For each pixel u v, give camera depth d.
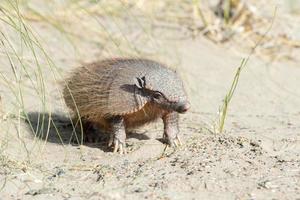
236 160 11.90
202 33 21.53
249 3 23.03
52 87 16.44
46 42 18.23
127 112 12.95
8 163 11.94
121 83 13.02
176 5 22.86
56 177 11.45
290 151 12.72
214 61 19.98
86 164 12.15
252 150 12.57
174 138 13.24
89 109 13.45
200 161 11.84
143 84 12.84
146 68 13.22
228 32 21.78
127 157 12.69
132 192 10.56
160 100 12.82
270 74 19.72
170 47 20.31
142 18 21.61
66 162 12.31
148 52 19.47
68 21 20.19
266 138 13.51
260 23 22.67
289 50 21.64
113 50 19.20
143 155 12.77
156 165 11.87
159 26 21.53
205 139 13.34
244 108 16.95
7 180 11.21
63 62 18.06
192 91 17.55
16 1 14.32
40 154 12.68
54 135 14.09
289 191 10.48
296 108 17.31
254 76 19.39
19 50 16.69
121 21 21.16
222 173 11.26
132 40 20.14
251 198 10.20
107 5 21.45
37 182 11.21
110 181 11.12
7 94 15.38
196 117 15.66
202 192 10.48
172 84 12.86
